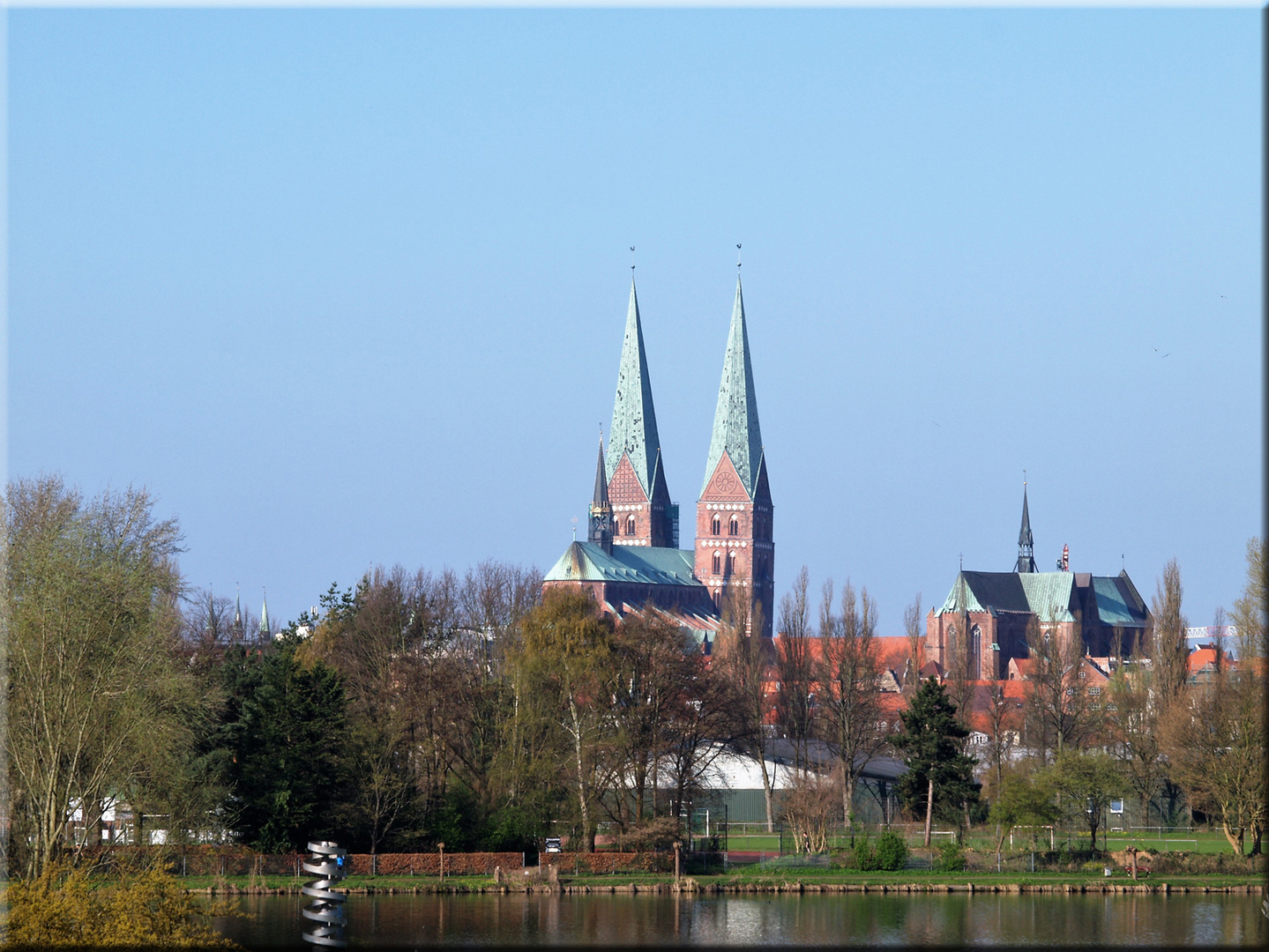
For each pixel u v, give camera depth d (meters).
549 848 186.50
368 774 182.50
